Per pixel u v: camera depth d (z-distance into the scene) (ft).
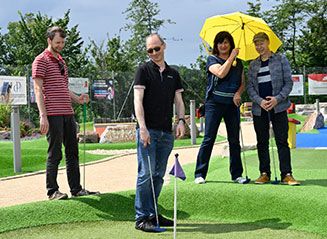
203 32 21.47
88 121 90.12
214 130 19.80
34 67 18.02
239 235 15.35
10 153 37.42
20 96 69.10
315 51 145.89
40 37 121.19
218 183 19.36
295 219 16.34
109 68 134.00
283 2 147.84
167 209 18.25
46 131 17.95
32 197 22.03
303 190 17.61
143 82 16.26
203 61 108.47
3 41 156.87
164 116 16.53
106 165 33.09
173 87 16.74
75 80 78.54
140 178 16.39
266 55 19.51
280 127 19.21
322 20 147.13
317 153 30.25
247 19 20.24
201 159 19.88
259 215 17.06
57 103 18.22
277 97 18.89
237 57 19.92
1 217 16.76
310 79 96.07
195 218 17.63
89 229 16.46
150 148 16.37
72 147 18.81
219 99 19.67
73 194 18.94
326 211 15.93
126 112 95.96
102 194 18.95
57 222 17.07
